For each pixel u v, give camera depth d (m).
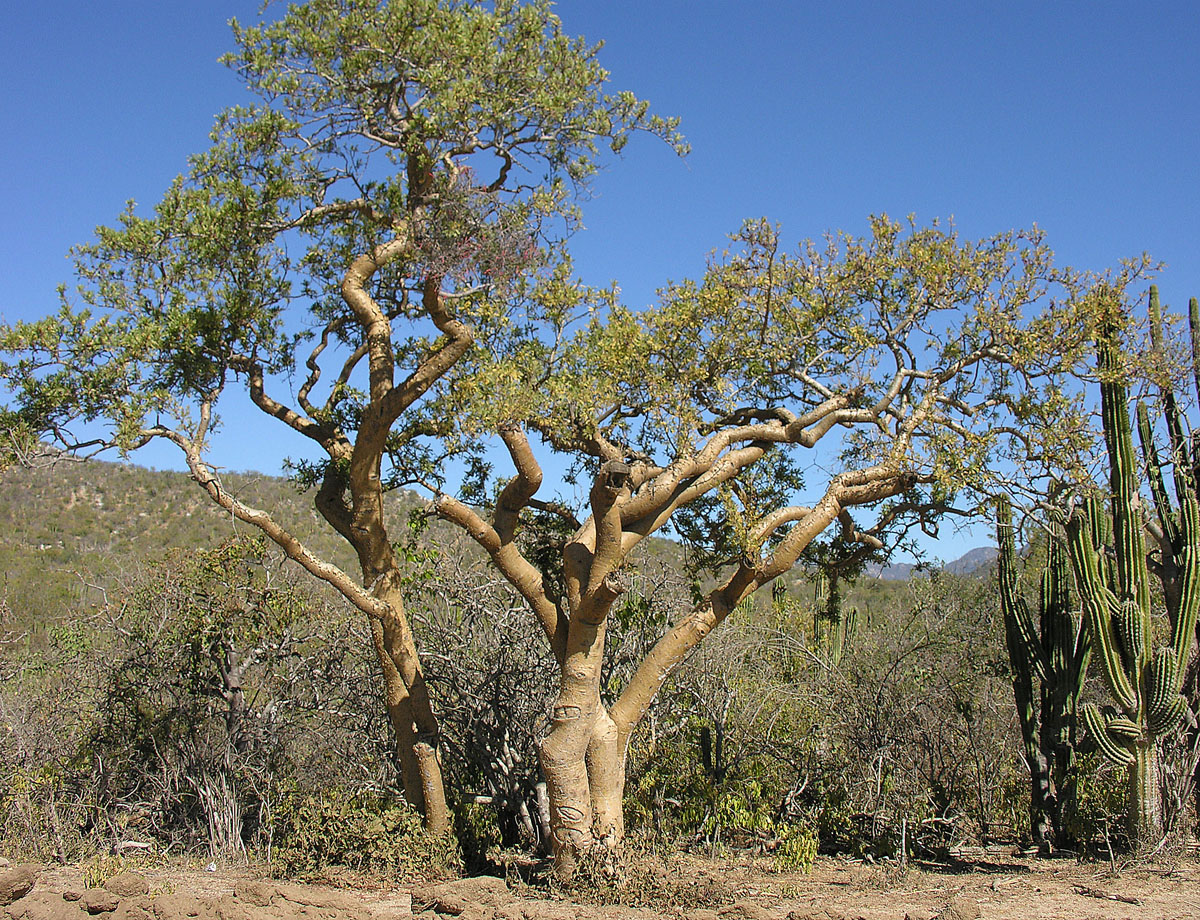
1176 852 10.44
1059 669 11.88
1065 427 9.94
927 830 12.05
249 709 13.33
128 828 12.63
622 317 10.23
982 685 14.27
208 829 11.89
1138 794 10.72
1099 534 11.13
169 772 12.74
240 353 11.28
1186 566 11.01
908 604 18.94
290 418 11.39
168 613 13.32
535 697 12.13
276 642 13.62
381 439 10.49
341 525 11.30
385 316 11.11
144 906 8.52
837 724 13.05
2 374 9.93
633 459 10.79
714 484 10.34
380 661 10.92
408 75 10.34
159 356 10.61
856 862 11.24
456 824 10.85
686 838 11.75
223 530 32.12
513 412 9.47
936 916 8.06
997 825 13.16
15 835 11.73
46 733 13.09
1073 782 11.62
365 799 11.62
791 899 9.12
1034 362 10.38
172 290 10.84
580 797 9.52
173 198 10.81
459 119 10.12
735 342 10.31
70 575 24.56
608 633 12.79
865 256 10.97
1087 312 10.20
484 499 11.92
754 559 9.80
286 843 10.86
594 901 8.79
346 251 11.36
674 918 8.20
